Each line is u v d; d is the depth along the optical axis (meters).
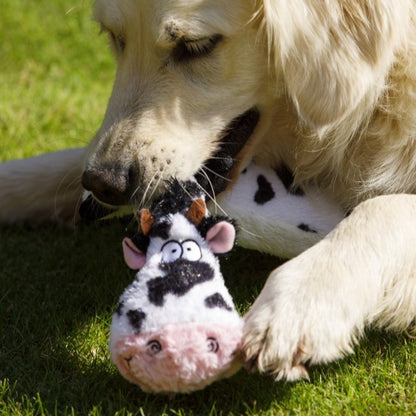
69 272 4.64
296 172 4.39
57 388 3.38
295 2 3.78
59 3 10.30
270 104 4.27
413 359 3.53
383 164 4.24
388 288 3.52
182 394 3.26
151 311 2.89
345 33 3.86
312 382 3.39
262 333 3.04
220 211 3.92
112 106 4.14
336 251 3.42
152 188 3.84
